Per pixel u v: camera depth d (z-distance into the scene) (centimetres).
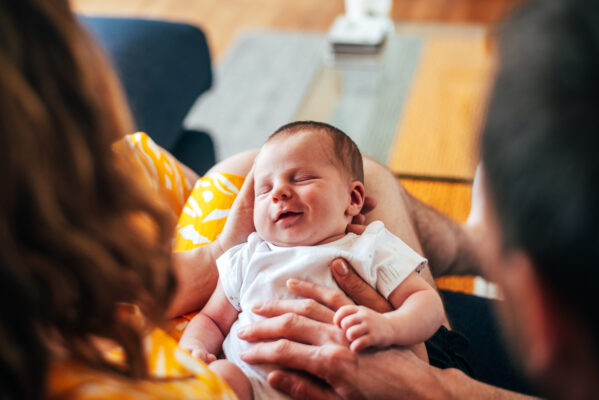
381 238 103
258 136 261
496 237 41
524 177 36
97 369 52
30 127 41
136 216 62
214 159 213
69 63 44
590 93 34
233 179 117
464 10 330
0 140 40
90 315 49
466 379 91
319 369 84
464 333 121
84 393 49
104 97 49
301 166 106
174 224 56
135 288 51
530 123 35
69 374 50
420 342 92
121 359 59
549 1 37
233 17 347
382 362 86
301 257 99
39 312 45
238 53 316
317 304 91
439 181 196
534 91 35
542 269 38
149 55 183
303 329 88
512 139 36
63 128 44
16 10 42
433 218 131
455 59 282
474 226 135
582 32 35
